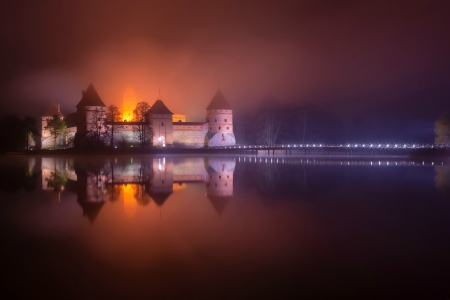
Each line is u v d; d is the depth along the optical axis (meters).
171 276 11.44
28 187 28.86
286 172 39.62
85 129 95.62
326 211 19.94
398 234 15.60
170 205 21.62
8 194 25.58
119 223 17.44
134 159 62.97
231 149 83.94
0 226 16.91
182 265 12.24
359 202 22.52
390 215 18.98
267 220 17.95
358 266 12.15
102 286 10.76
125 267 12.07
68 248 13.88
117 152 79.62
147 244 14.30
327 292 10.39
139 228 16.53
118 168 44.81
